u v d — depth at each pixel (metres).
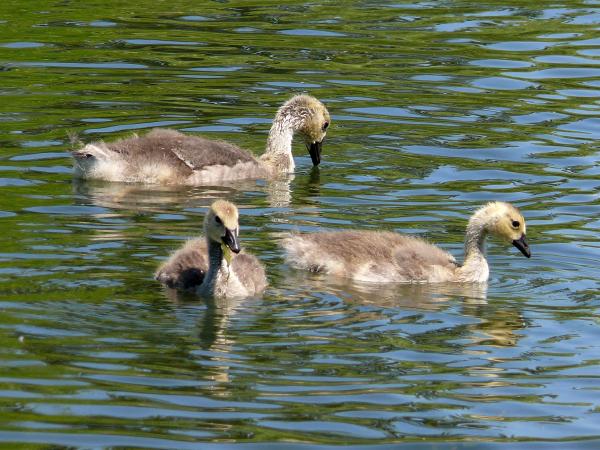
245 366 12.88
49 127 21.75
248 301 14.95
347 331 14.03
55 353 12.86
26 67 25.11
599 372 13.18
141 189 19.50
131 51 26.52
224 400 12.07
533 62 26.92
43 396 11.95
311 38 28.12
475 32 29.11
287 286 15.67
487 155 21.38
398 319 14.55
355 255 16.17
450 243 17.33
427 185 19.88
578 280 16.12
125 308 14.24
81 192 18.88
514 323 14.50
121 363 12.73
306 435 11.50
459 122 23.09
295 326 14.13
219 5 31.08
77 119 22.23
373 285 15.88
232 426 11.58
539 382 12.90
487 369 13.13
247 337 13.67
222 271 15.03
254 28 28.86
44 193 18.61
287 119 21.45
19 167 19.75
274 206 18.80
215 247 15.08
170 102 23.50
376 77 25.52
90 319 13.81
